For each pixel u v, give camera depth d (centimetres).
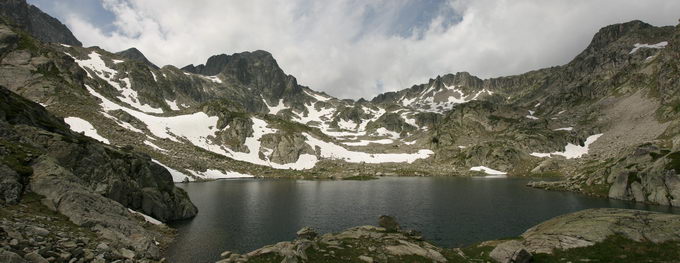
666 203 6794
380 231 3794
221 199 7925
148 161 5938
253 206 6988
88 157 4650
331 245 3159
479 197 8488
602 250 2925
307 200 7950
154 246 3366
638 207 6638
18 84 15200
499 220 5694
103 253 2497
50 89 15488
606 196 8250
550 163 17175
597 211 3822
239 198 8125
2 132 3941
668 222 3191
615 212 3653
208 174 13988
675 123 15050
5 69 15425
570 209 6631
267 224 5325
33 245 2195
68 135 5297
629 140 17825
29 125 4744
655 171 7331
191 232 4700
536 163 18550
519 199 8081
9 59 16000
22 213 2817
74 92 16688
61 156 4319
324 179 15000
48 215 3002
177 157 14125
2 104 4634
